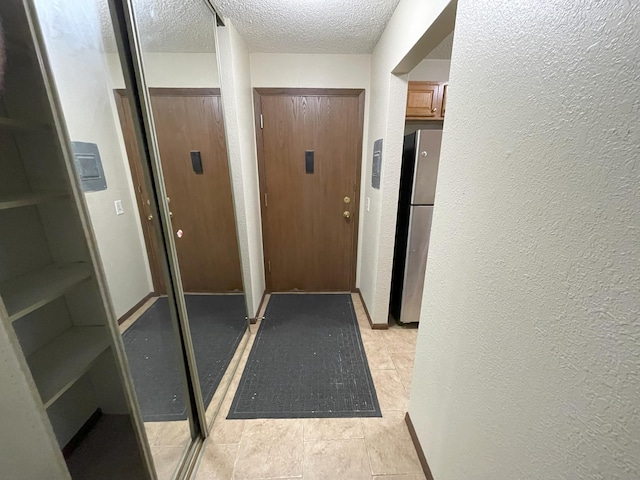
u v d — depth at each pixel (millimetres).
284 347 2094
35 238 814
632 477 420
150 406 1156
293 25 1823
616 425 435
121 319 1007
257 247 2543
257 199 2562
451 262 953
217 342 1875
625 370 416
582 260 473
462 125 858
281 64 2301
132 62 989
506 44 644
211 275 1794
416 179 1982
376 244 2174
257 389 1703
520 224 622
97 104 897
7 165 721
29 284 788
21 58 646
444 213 992
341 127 2465
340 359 1962
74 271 836
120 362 886
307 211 2689
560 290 521
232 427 1451
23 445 628
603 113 425
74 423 1050
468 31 805
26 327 887
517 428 654
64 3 772
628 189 393
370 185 2373
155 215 1108
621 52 395
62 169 727
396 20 1605
